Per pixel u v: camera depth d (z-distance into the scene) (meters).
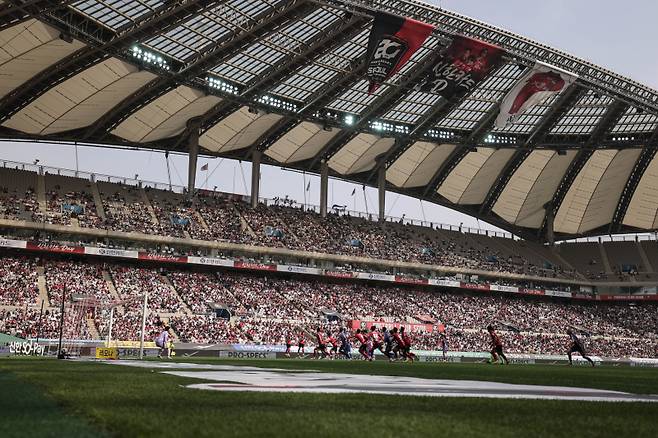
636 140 77.12
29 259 60.94
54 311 53.69
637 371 33.12
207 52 57.34
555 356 68.56
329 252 76.94
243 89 64.25
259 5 53.00
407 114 74.00
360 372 20.69
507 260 91.25
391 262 80.19
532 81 62.31
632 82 64.38
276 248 73.31
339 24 57.62
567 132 78.00
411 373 20.59
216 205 77.94
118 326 53.75
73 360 30.27
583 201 90.62
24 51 48.97
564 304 92.19
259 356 53.72
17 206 62.62
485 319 80.06
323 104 69.50
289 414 6.48
